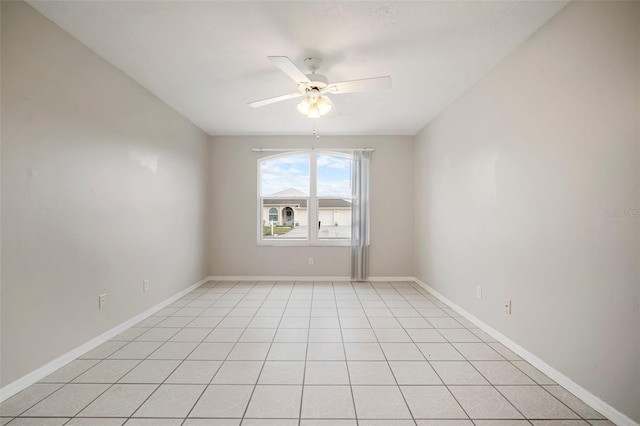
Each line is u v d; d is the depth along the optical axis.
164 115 3.79
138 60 2.78
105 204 2.78
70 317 2.41
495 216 2.87
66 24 2.25
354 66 2.87
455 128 3.71
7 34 1.93
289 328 3.15
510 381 2.17
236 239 5.32
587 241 1.90
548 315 2.22
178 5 2.04
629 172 1.66
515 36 2.39
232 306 3.87
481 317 3.12
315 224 5.34
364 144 5.31
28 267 2.07
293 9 2.08
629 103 1.66
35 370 2.12
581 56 1.94
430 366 2.38
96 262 2.68
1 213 1.90
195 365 2.38
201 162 4.96
